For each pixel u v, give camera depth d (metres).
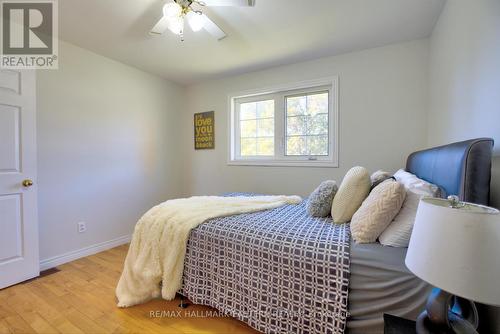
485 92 1.19
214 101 3.60
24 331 1.46
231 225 1.58
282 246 1.30
